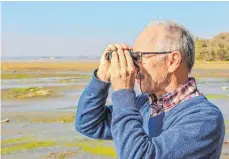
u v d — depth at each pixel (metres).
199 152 3.00
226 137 15.81
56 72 76.75
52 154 14.09
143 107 3.68
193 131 3.02
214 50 109.56
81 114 3.75
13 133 17.86
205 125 3.06
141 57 3.32
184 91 3.30
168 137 3.01
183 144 2.97
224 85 45.78
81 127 3.79
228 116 22.09
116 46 3.48
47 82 51.06
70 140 16.20
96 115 3.73
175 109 3.25
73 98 33.62
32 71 80.44
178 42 3.28
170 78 3.31
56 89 41.03
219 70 80.75
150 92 3.39
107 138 3.84
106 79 3.66
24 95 34.97
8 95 35.06
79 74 69.81
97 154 14.02
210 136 3.04
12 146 15.31
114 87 3.22
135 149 2.95
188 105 3.21
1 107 27.92
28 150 14.68
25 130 18.61
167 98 3.32
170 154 2.94
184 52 3.29
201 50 110.94
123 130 3.03
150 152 2.93
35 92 36.25
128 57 3.27
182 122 3.11
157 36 3.31
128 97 3.15
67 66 108.06
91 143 15.54
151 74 3.31
